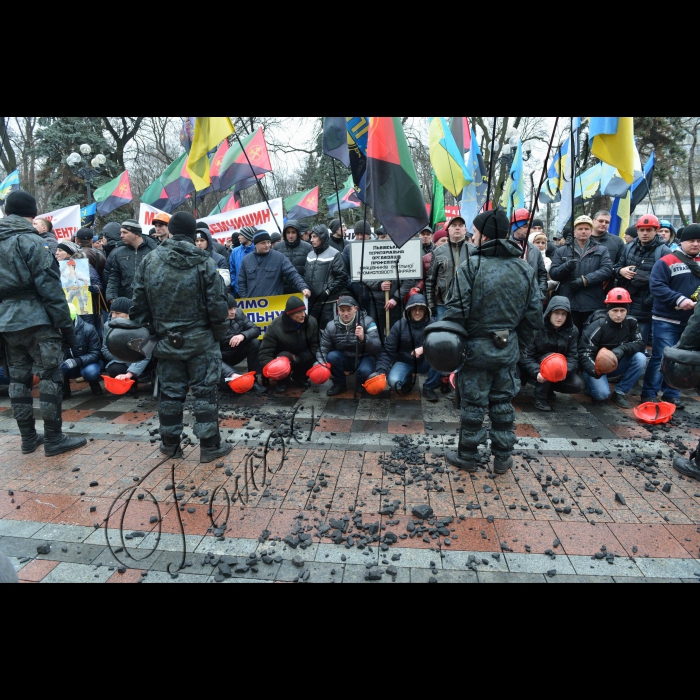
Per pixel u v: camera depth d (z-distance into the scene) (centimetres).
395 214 365
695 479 363
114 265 601
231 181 775
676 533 296
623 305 498
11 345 399
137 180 2456
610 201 1245
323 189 1677
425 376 637
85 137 1742
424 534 294
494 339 337
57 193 1778
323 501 333
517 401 546
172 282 356
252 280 601
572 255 573
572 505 327
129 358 370
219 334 382
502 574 259
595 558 271
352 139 422
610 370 469
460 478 365
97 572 262
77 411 524
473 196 571
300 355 577
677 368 349
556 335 501
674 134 1831
